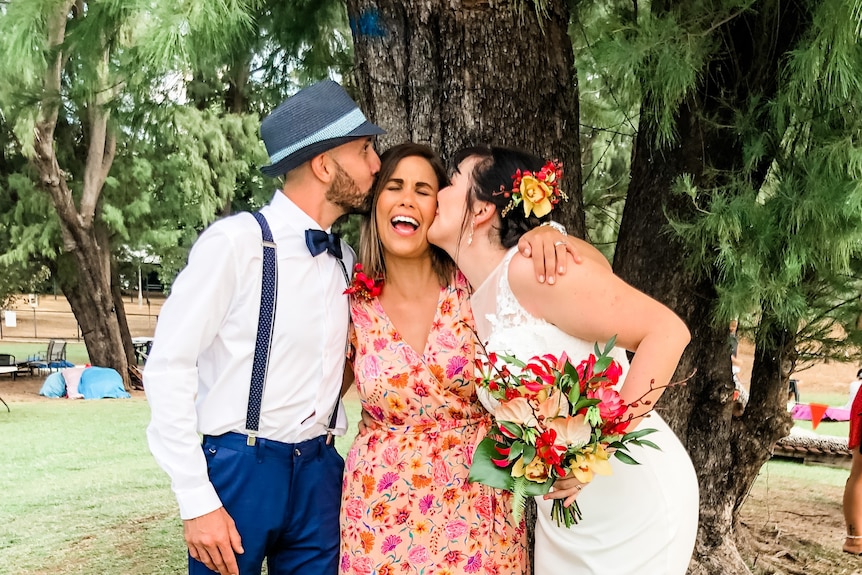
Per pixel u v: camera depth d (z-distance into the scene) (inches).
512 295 71.7
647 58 92.0
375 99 96.3
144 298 1288.1
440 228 76.6
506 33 91.7
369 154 79.0
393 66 94.7
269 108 178.9
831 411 359.9
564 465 62.0
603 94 120.3
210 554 71.1
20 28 126.7
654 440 77.0
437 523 75.1
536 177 73.7
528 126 94.0
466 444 76.7
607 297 67.1
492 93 92.4
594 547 74.7
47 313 1147.9
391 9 93.5
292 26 150.1
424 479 75.4
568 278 67.6
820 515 207.5
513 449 62.2
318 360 76.0
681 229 107.3
